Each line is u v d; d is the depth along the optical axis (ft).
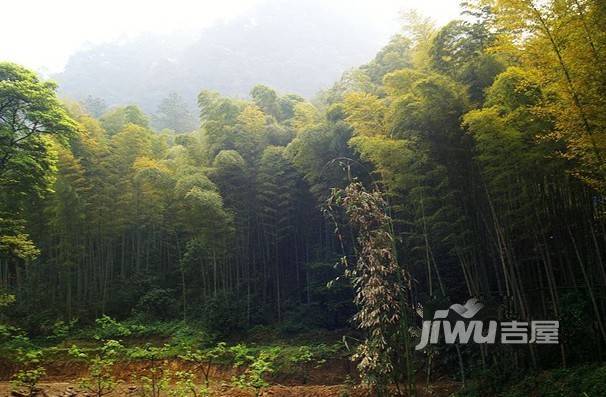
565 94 22.84
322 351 48.47
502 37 26.14
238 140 66.49
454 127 35.47
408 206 44.06
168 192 67.92
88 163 67.72
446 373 38.93
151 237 77.30
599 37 21.26
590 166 27.43
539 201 34.88
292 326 59.26
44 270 72.84
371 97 43.04
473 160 36.73
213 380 47.03
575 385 28.45
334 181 53.93
